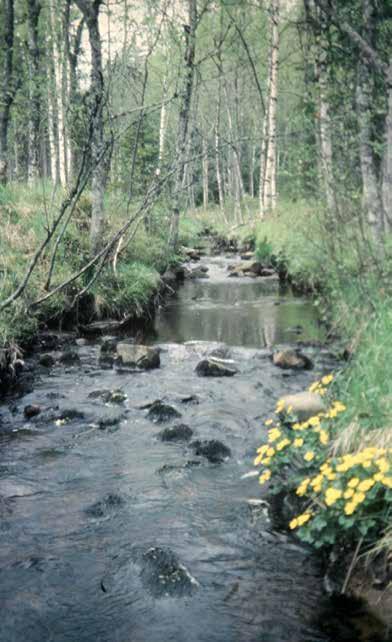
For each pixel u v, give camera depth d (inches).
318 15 307.3
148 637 125.1
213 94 1461.6
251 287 613.0
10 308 349.1
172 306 516.1
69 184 467.8
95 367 332.5
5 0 709.9
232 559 152.3
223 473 201.5
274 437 174.7
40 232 446.0
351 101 309.6
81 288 420.8
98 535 164.1
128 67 435.8
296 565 149.4
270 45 836.6
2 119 662.5
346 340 289.1
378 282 268.4
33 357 344.5
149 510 177.6
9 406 267.1
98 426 244.5
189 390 291.4
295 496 174.1
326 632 125.3
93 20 376.5
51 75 503.8
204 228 1346.0
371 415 166.2
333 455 165.2
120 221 508.1
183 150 407.8
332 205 289.7
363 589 132.6
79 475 201.0
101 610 133.5
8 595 138.8
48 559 152.9
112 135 302.4
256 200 1519.4
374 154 430.3
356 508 137.5
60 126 692.1
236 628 127.3
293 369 323.9
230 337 403.2
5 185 564.7
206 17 807.1
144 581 142.3
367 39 305.1
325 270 347.9
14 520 171.9
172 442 228.2
